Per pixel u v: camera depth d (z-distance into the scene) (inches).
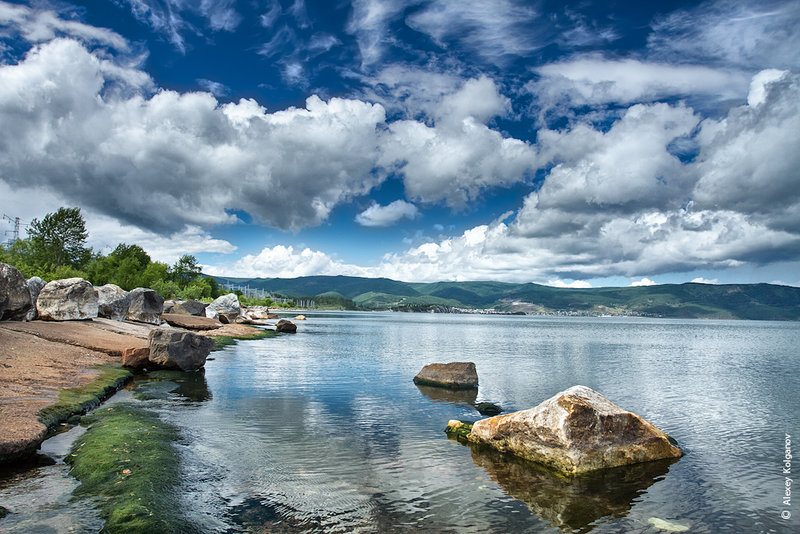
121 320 1857.8
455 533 376.8
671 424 787.4
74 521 350.3
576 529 392.2
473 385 1119.0
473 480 496.7
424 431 695.1
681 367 1697.8
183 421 687.7
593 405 568.4
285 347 2027.6
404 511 414.6
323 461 541.6
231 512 395.9
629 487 489.1
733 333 5940.0
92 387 810.8
